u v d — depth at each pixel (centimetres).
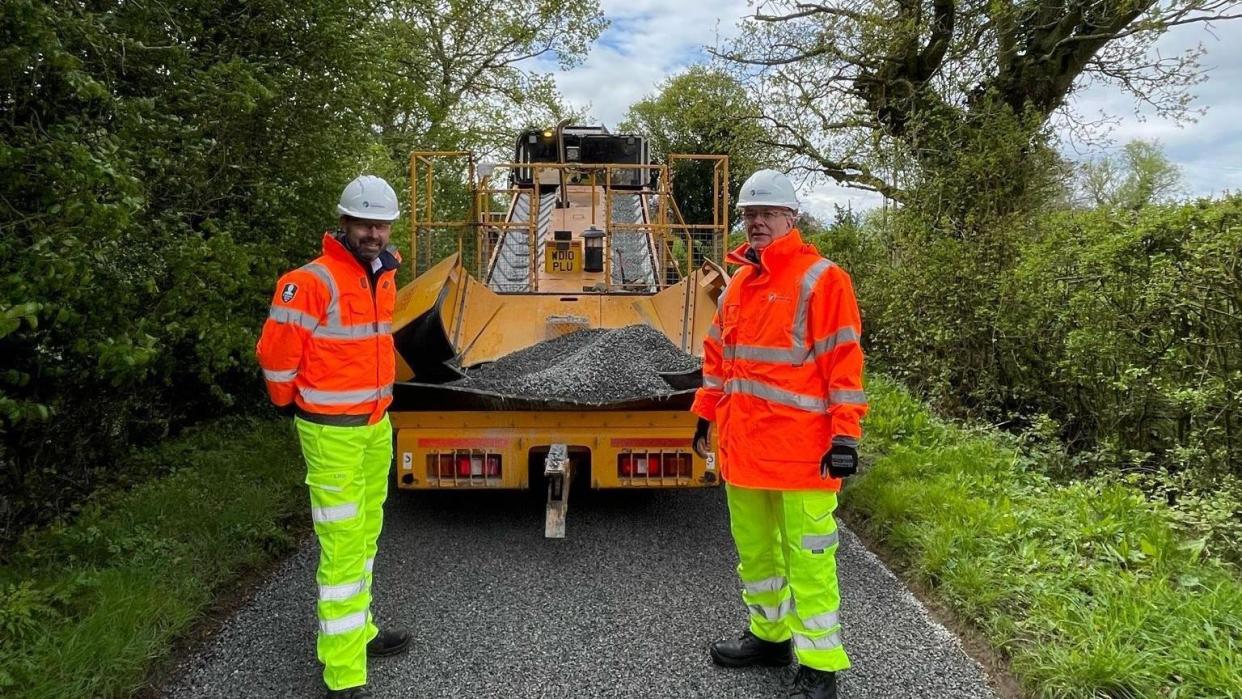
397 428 436
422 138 1593
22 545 387
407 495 537
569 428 438
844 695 289
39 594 319
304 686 296
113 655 290
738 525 308
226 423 640
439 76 1789
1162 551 375
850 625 344
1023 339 643
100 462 513
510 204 813
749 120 1234
